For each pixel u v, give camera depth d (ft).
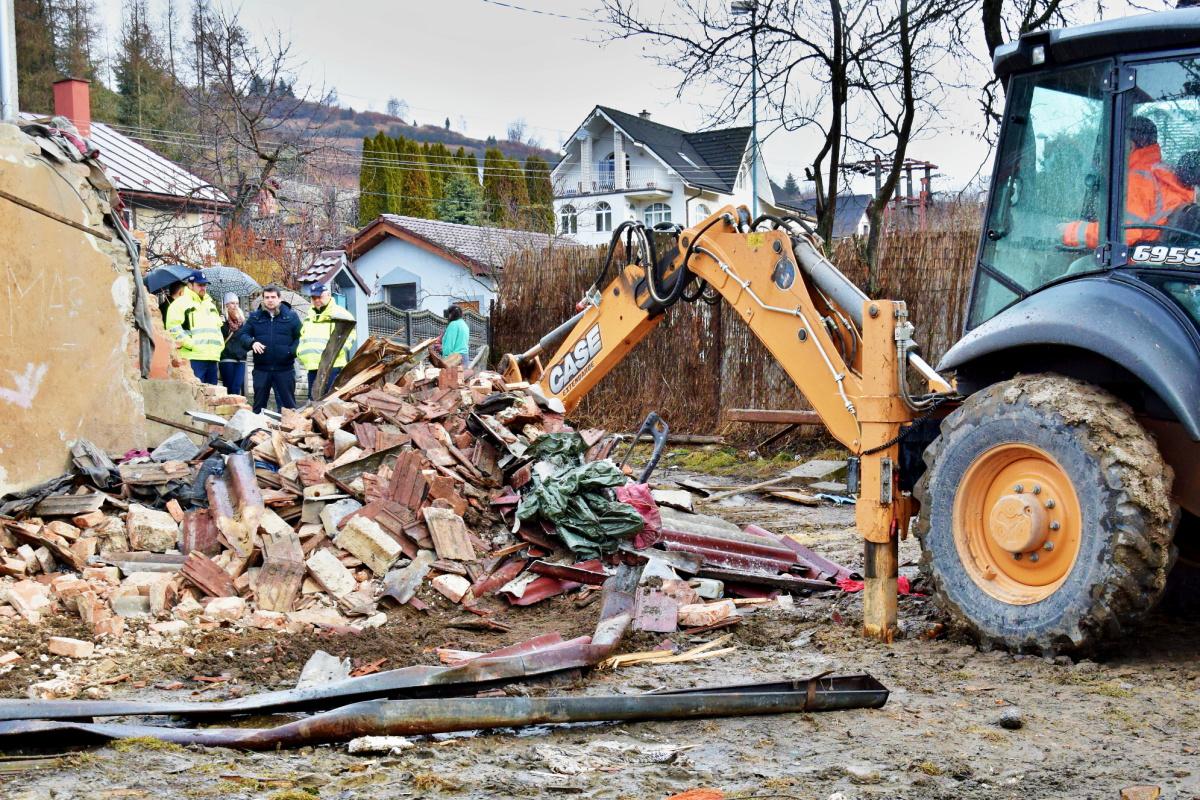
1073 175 18.69
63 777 11.60
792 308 22.12
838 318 21.93
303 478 23.72
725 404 51.83
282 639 19.10
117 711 13.94
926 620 20.36
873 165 61.36
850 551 28.60
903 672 17.21
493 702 14.11
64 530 21.38
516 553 23.16
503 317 61.52
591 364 28.94
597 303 28.63
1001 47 19.77
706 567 23.61
